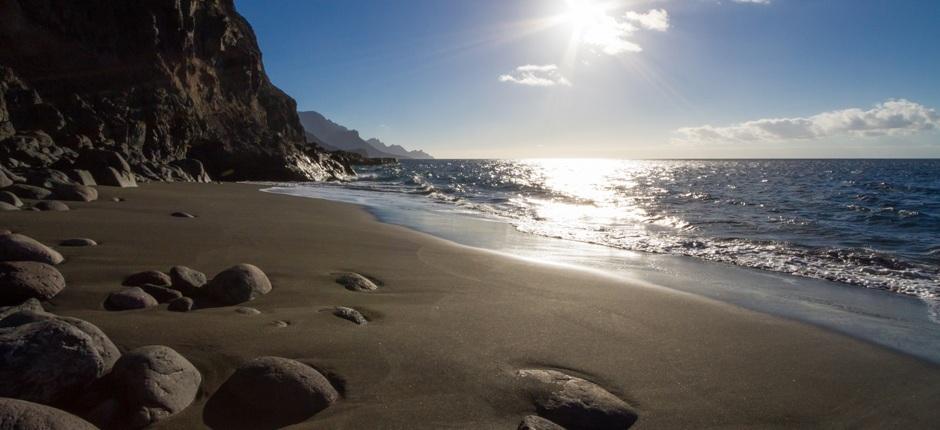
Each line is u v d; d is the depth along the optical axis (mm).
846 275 7758
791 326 5090
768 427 3049
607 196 23438
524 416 2887
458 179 39688
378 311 4570
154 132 29422
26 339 2439
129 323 3502
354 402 2865
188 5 36938
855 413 3303
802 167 81250
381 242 8781
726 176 47812
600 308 5289
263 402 2682
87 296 4191
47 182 12367
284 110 58531
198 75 39250
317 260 6695
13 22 28188
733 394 3439
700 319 5125
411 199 20234
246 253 6793
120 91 31344
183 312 4043
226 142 35625
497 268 7121
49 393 2385
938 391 3684
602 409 2988
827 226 13078
